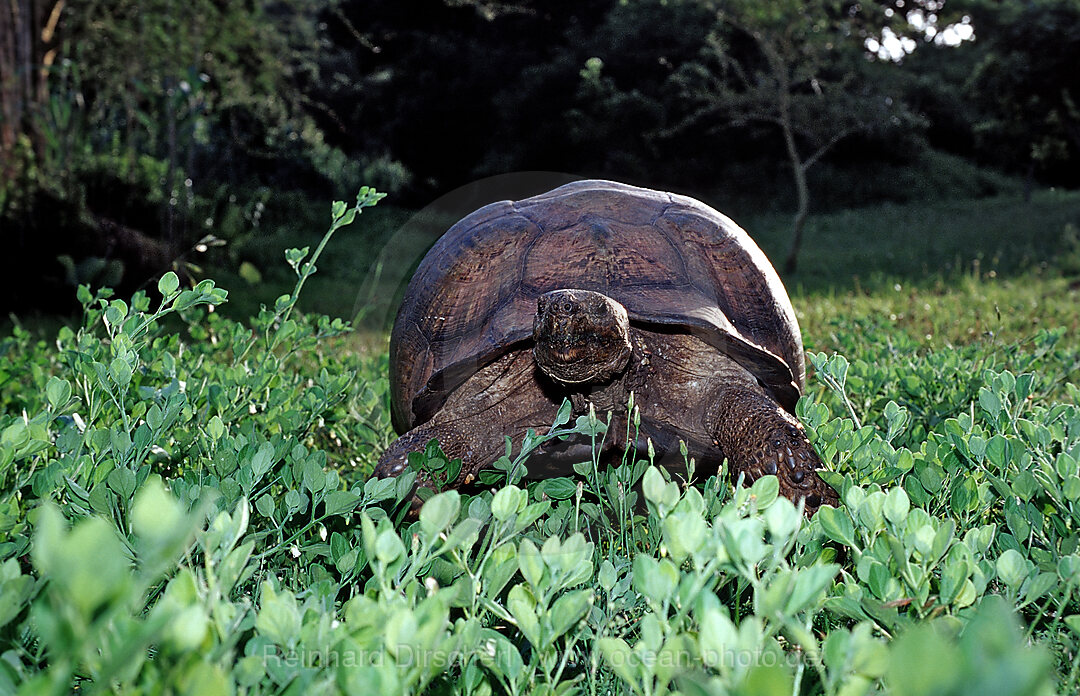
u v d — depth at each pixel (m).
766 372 2.53
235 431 2.72
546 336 2.24
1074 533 1.71
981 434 2.16
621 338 2.24
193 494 1.69
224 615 1.07
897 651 0.66
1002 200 22.48
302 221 15.16
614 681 1.41
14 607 1.13
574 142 18.73
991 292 8.88
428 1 21.48
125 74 12.77
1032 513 1.78
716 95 16.92
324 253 13.86
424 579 1.42
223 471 1.96
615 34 19.94
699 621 1.01
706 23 19.95
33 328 8.80
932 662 0.64
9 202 9.78
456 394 2.59
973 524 2.02
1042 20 18.33
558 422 1.89
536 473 2.53
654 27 19.92
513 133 19.23
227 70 13.99
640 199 2.82
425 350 2.66
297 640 1.11
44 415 1.98
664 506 1.34
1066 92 18.91
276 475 2.08
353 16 22.38
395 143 20.84
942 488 1.96
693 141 20.31
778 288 2.82
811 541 1.56
